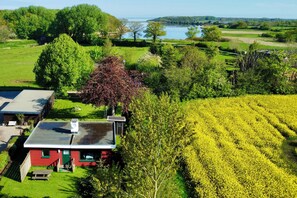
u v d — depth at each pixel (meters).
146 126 19.53
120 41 126.94
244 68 64.38
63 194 27.67
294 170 31.62
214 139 38.09
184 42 129.88
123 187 23.05
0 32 122.50
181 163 32.34
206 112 46.62
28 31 147.62
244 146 36.00
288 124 42.94
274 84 57.00
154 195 19.55
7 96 55.22
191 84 54.28
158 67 67.44
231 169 31.23
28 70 75.56
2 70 74.94
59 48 49.22
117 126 38.75
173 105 22.16
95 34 137.50
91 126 36.56
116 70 41.59
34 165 32.34
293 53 74.62
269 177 29.89
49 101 47.88
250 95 55.50
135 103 25.09
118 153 32.34
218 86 54.62
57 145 31.39
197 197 27.31
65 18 135.25
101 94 39.59
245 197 26.97
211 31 133.38
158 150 18.83
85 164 32.50
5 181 29.19
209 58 72.38
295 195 27.39
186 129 19.59
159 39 136.12
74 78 49.62
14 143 33.88
